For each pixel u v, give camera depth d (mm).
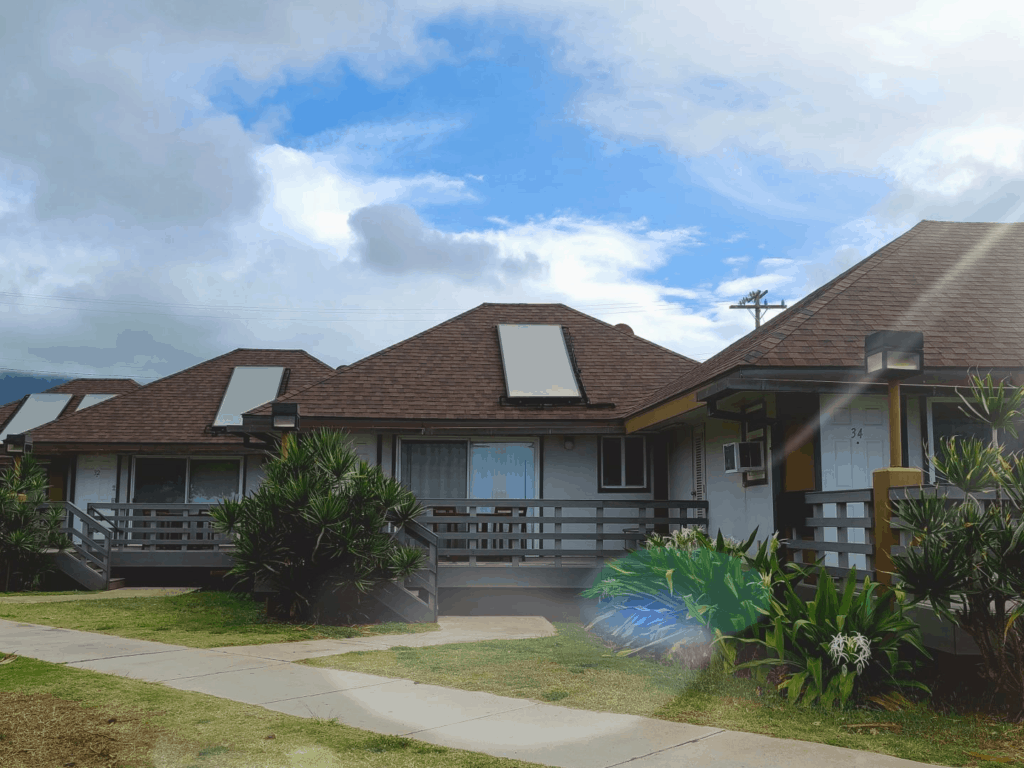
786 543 9156
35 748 4969
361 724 5664
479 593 13367
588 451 15711
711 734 5527
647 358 17750
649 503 13367
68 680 6855
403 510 11875
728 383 10078
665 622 8406
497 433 15242
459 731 5539
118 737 5203
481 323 18828
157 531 17500
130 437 20750
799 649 6926
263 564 11195
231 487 21234
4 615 11641
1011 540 5691
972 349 10562
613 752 5094
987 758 5074
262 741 5148
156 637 9641
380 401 15352
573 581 13125
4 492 16297
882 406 10781
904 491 7168
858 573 7871
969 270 12836
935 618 6703
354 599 11461
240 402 22469
